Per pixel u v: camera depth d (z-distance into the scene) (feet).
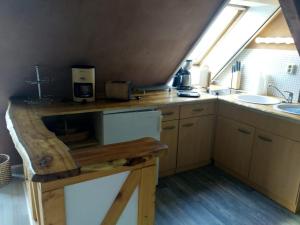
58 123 8.46
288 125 7.18
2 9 5.22
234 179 9.22
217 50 11.37
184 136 9.18
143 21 6.91
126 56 8.14
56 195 2.93
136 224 3.74
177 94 9.55
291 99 8.82
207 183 8.94
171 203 7.79
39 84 7.52
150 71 9.50
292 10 5.93
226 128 9.35
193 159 9.75
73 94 7.89
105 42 7.20
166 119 8.55
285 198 7.59
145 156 3.39
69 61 7.50
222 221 7.05
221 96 9.58
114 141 7.65
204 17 7.73
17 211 7.14
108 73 8.64
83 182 3.08
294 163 7.18
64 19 5.98
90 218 3.29
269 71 9.64
